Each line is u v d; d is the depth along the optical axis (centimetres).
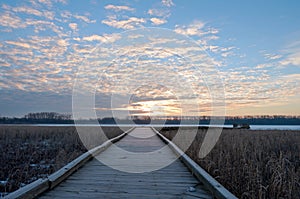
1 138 1379
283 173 442
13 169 690
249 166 498
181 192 332
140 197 312
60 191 329
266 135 1323
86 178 402
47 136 1600
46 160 818
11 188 525
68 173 407
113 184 368
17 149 1004
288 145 965
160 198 309
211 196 315
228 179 465
